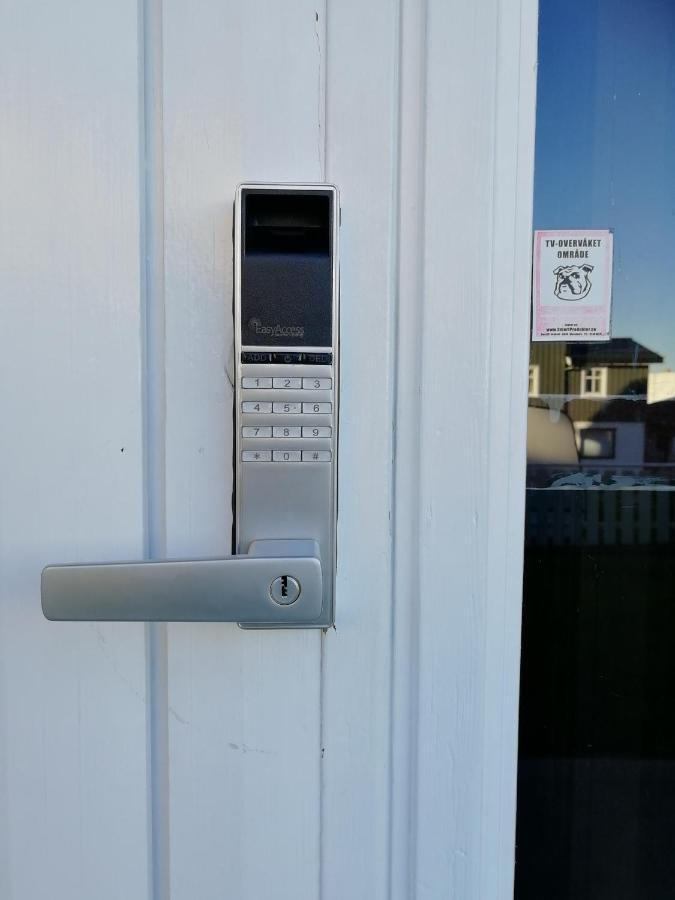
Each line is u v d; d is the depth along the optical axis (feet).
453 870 1.96
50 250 1.77
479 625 1.90
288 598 1.61
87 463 1.82
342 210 1.80
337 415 1.70
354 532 1.86
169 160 1.77
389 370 1.84
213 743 1.89
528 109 1.80
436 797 1.94
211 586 1.61
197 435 1.82
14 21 1.73
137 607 1.61
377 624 1.89
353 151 1.79
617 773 2.14
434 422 1.85
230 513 1.84
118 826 1.90
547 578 2.06
